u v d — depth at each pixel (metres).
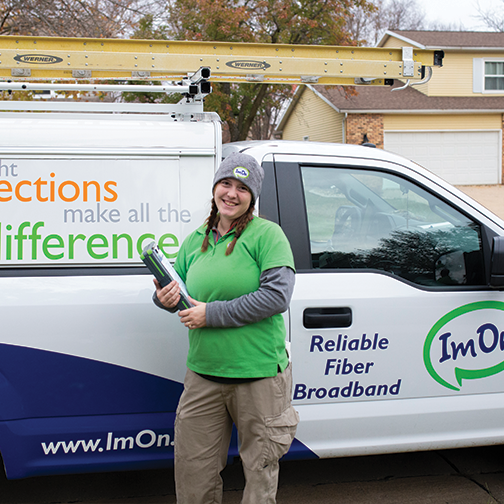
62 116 2.56
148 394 2.52
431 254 2.83
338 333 2.62
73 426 2.47
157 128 2.56
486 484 3.11
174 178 2.53
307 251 2.68
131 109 2.71
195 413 2.14
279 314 2.13
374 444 2.76
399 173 2.85
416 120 19.92
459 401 2.82
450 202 2.87
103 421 2.50
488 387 2.85
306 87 22.97
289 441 2.15
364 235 2.79
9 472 2.46
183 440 2.17
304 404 2.65
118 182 2.48
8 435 2.42
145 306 2.46
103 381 2.47
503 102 20.77
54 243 2.43
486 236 2.85
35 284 2.39
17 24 11.45
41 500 2.92
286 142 2.84
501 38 21.91
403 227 2.84
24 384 2.40
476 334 2.80
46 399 2.43
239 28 14.06
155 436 2.56
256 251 2.05
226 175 2.02
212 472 2.18
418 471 3.27
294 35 15.27
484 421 2.87
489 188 19.66
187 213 2.53
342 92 19.62
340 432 2.71
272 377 2.10
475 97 21.16
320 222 2.73
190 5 13.71
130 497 2.96
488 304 2.80
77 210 2.45
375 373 2.70
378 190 2.84
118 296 2.44
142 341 2.48
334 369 2.65
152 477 3.17
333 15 15.34
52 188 2.43
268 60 2.85
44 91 3.58
